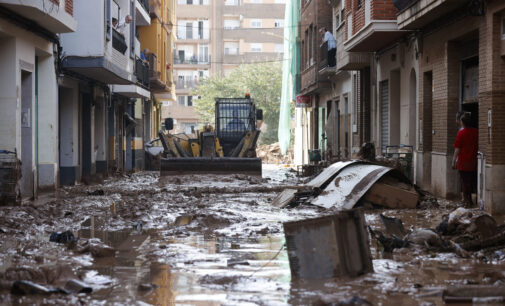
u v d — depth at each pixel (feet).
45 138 69.10
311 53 138.51
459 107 57.21
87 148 91.61
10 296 21.17
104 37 75.92
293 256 23.75
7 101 56.13
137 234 36.76
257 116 103.40
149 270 25.86
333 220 23.48
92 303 20.39
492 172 45.47
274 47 292.40
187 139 103.24
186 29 289.74
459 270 25.26
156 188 71.87
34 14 56.03
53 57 69.36
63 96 82.33
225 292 21.84
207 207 51.37
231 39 290.97
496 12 45.24
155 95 169.48
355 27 78.33
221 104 102.68
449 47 56.95
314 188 53.93
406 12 61.52
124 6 98.27
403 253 29.19
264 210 49.42
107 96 101.45
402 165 59.98
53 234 34.01
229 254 29.45
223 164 85.92
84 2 74.79
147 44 140.15
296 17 159.84
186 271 25.59
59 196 63.36
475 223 31.24
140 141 137.08
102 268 26.32
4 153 50.65
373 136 86.33
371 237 33.35
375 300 20.29
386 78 79.71
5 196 49.52
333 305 19.47
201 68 288.71
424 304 19.69
